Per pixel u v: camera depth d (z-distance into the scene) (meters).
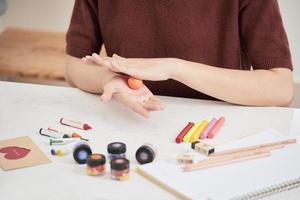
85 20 1.54
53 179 1.02
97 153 1.10
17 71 2.25
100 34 1.59
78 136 1.18
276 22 1.41
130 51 1.52
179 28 1.47
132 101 1.25
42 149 1.13
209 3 1.44
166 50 1.50
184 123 1.26
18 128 1.22
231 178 1.01
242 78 1.36
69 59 1.56
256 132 1.22
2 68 2.26
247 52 1.48
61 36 2.65
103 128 1.23
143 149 1.07
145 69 1.27
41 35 2.65
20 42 2.54
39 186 1.00
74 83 1.50
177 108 1.34
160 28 1.48
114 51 1.55
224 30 1.46
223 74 1.35
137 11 1.48
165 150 1.13
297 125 1.26
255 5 1.41
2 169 1.05
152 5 1.46
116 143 1.08
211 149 1.09
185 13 1.45
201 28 1.46
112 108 1.34
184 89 1.52
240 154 1.09
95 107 1.35
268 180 1.01
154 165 1.06
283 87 1.39
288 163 1.07
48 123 1.25
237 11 1.42
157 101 1.27
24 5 2.68
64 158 1.10
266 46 1.41
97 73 1.41
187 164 1.05
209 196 0.96
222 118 1.27
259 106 1.37
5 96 1.39
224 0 1.43
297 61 2.54
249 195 0.96
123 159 1.03
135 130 1.22
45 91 1.44
